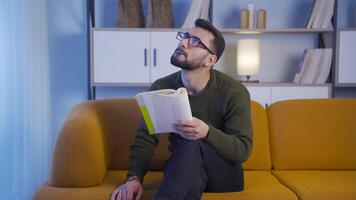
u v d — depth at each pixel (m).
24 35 2.16
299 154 1.78
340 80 2.84
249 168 1.78
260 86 2.81
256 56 2.87
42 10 2.63
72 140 1.40
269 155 1.81
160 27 2.81
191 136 1.27
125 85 2.80
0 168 1.81
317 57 2.86
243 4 3.12
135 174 1.41
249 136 1.40
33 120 2.33
